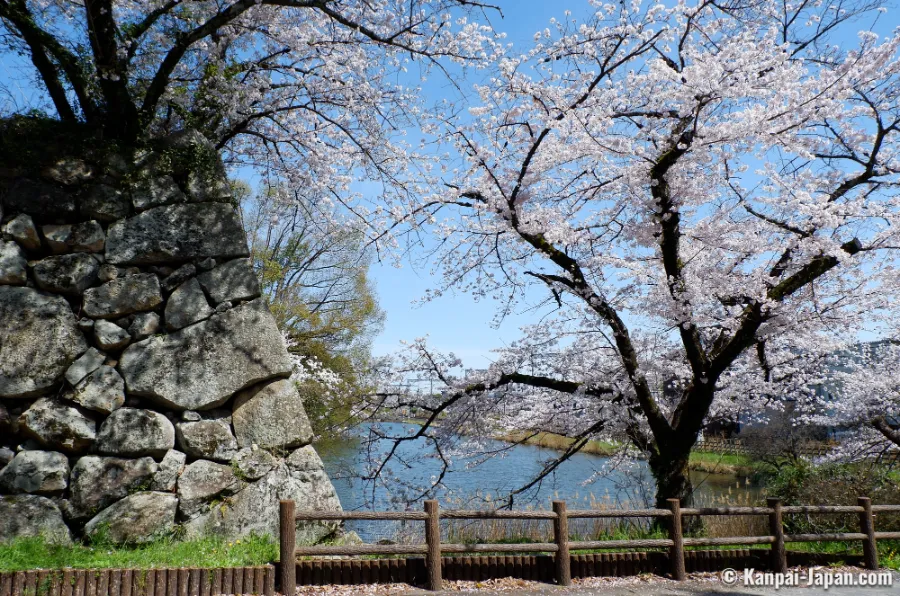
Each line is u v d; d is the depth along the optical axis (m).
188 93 7.55
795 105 6.35
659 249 8.14
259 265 17.73
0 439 5.27
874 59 6.54
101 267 5.79
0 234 5.54
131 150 6.23
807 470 8.92
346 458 13.20
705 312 7.95
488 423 9.45
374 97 8.16
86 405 5.41
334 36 8.02
